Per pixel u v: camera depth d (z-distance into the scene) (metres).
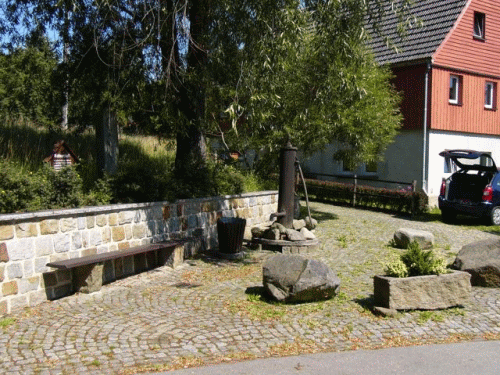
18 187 7.09
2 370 4.75
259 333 5.83
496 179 15.24
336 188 19.00
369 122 13.52
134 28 10.09
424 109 18.27
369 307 6.75
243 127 12.76
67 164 8.77
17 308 6.52
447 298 6.76
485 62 20.03
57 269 7.13
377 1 10.06
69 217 7.38
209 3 9.73
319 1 9.57
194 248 10.06
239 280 8.13
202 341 5.56
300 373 4.82
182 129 11.00
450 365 5.07
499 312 6.77
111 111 10.48
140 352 5.23
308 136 13.36
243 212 11.98
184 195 10.23
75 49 10.57
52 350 5.24
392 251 10.59
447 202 15.58
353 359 5.18
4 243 6.39
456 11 18.73
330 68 10.64
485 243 8.46
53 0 10.43
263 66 8.70
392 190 17.34
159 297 7.16
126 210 8.51
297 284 6.78
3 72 17.52
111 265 8.05
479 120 20.11
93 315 6.35
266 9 8.71
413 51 18.73
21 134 11.77
